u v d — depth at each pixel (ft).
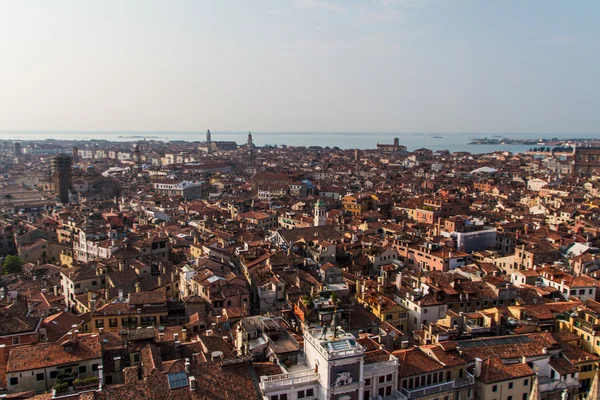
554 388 286.66
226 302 388.98
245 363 241.76
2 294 429.38
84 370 256.52
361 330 343.87
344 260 571.69
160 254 572.51
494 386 271.28
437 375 271.69
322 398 241.55
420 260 573.74
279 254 490.90
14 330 299.17
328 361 236.63
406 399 256.52
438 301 380.78
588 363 304.30
